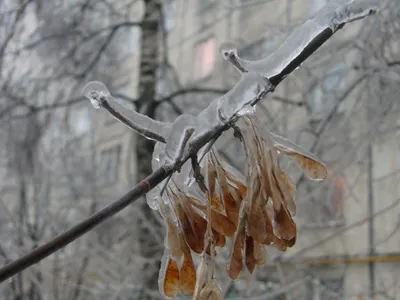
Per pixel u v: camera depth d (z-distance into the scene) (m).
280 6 10.55
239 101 1.83
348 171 10.22
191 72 14.97
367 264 11.12
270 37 9.70
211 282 1.79
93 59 10.11
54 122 12.50
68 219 12.27
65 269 8.97
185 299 6.80
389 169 10.21
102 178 14.65
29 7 9.88
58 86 11.48
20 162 10.74
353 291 11.10
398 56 6.35
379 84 6.99
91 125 14.23
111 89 10.95
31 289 9.39
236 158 9.58
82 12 9.96
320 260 11.05
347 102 8.21
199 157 1.93
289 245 1.88
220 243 1.96
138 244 8.73
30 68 10.51
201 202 1.96
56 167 11.81
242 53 10.70
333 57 7.50
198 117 1.88
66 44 10.25
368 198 10.55
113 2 10.96
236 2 11.73
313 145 7.57
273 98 8.26
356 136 8.37
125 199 1.68
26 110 10.98
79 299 9.92
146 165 8.98
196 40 15.00
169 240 1.91
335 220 10.88
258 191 1.87
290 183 1.95
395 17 5.80
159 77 10.58
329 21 1.99
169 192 1.95
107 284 8.82
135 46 12.61
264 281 8.71
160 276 1.95
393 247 10.83
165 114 10.63
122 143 14.40
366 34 6.52
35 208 10.72
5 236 10.25
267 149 1.92
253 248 1.88
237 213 1.93
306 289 9.83
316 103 9.17
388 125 7.63
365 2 1.98
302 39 1.99
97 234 10.22
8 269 1.51
